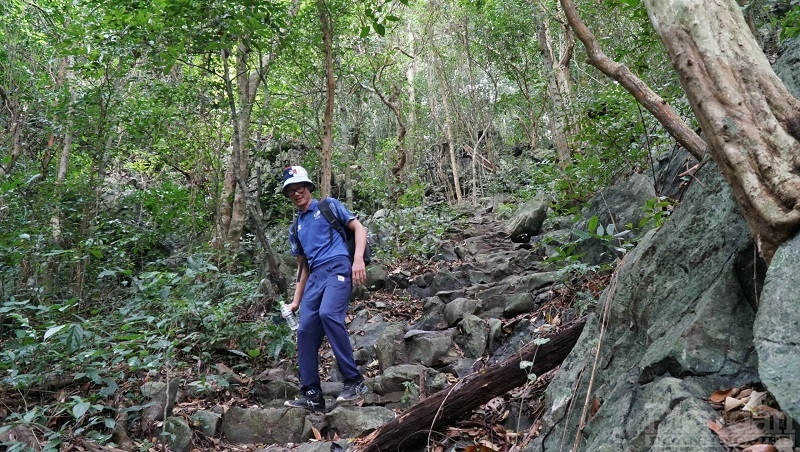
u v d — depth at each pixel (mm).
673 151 5211
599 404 2514
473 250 7609
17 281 5449
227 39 5879
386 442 3117
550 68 10281
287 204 10359
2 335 4785
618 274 2932
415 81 19219
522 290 5090
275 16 6141
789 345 1720
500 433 3129
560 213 6887
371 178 11586
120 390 3844
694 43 2156
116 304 5734
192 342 4773
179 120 7965
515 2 13070
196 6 5328
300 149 11625
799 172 1986
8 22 7699
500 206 10969
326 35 6598
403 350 4438
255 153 8383
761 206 2006
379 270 6672
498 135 20562
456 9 16391
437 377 3918
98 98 7105
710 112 2117
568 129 6629
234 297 5645
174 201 8102
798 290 1809
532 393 3316
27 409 3441
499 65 17125
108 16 5699
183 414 3686
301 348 3826
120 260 6348
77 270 6121
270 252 6059
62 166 7539
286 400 4047
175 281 4348
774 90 2102
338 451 3273
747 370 2055
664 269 2637
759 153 2025
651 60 6637
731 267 2289
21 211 6234
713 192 2617
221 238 7621
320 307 3801
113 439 3318
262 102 9555
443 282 6129
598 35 10445
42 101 7516
